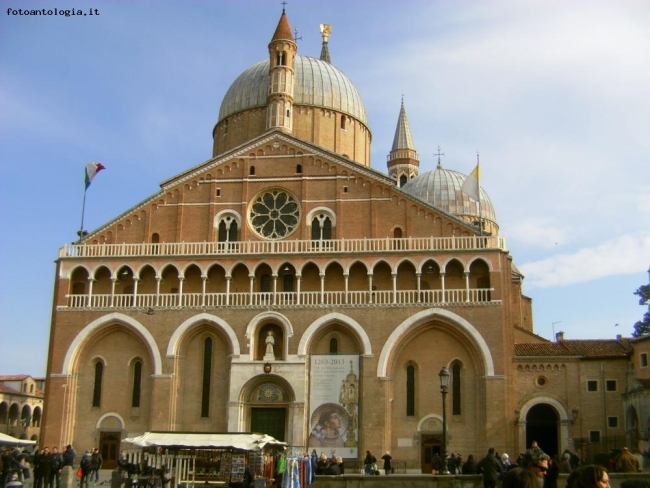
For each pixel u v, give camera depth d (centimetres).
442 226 6894
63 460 5019
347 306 6619
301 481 4541
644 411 6062
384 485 3947
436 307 6550
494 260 6619
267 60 9262
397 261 6694
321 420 6475
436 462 5809
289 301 6706
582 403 6619
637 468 2156
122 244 7044
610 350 6825
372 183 7081
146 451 5000
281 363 6562
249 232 7131
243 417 6562
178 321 6769
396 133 11794
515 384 6700
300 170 7231
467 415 6462
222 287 6969
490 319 6481
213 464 5153
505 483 1354
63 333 6850
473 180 7156
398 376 6606
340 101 8981
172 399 6644
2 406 11744
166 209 7231
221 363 6762
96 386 6862
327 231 7081
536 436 6819
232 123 8994
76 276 7125
